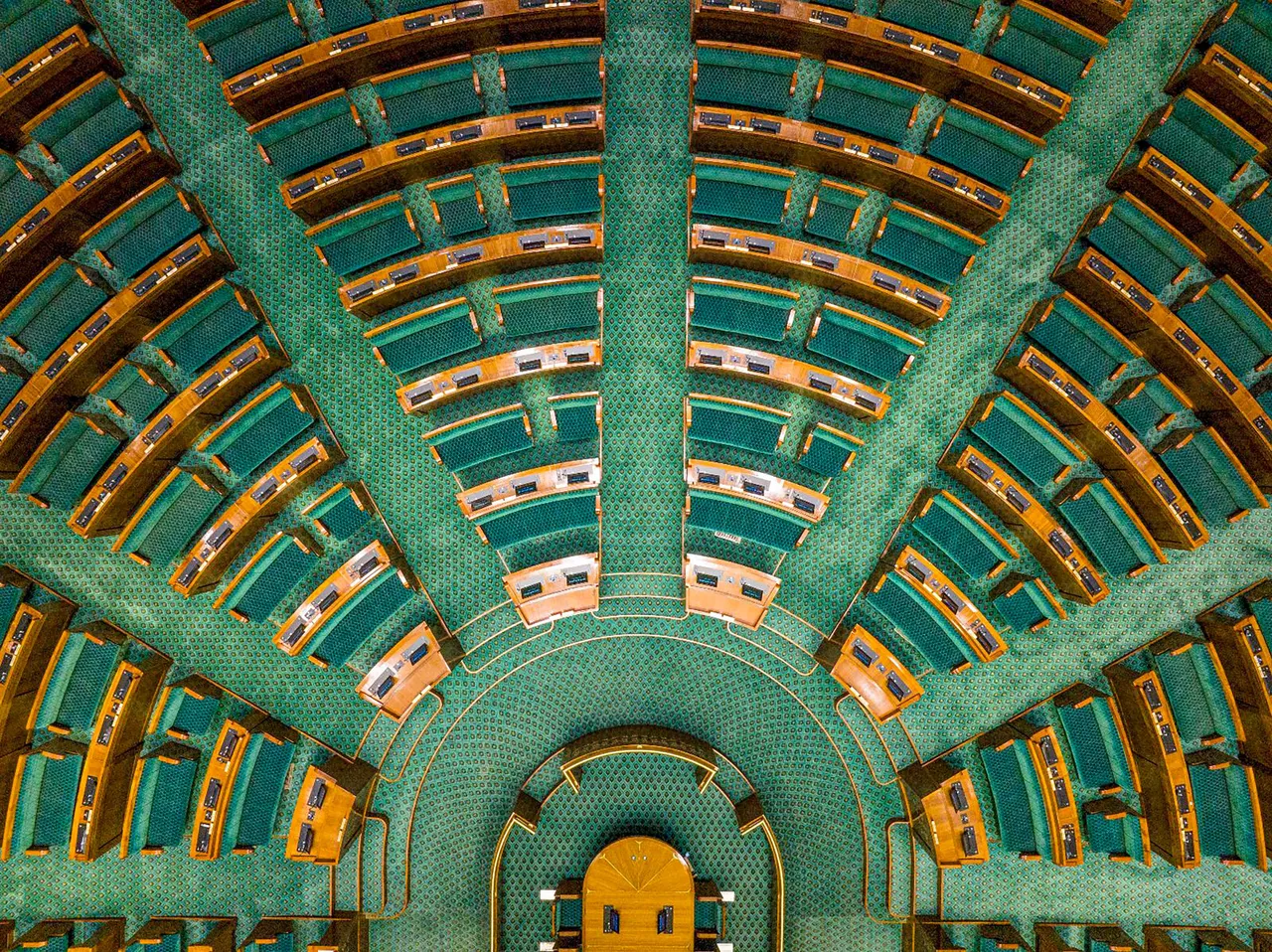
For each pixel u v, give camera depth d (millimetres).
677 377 13867
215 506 13352
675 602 14320
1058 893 14250
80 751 13398
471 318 13273
